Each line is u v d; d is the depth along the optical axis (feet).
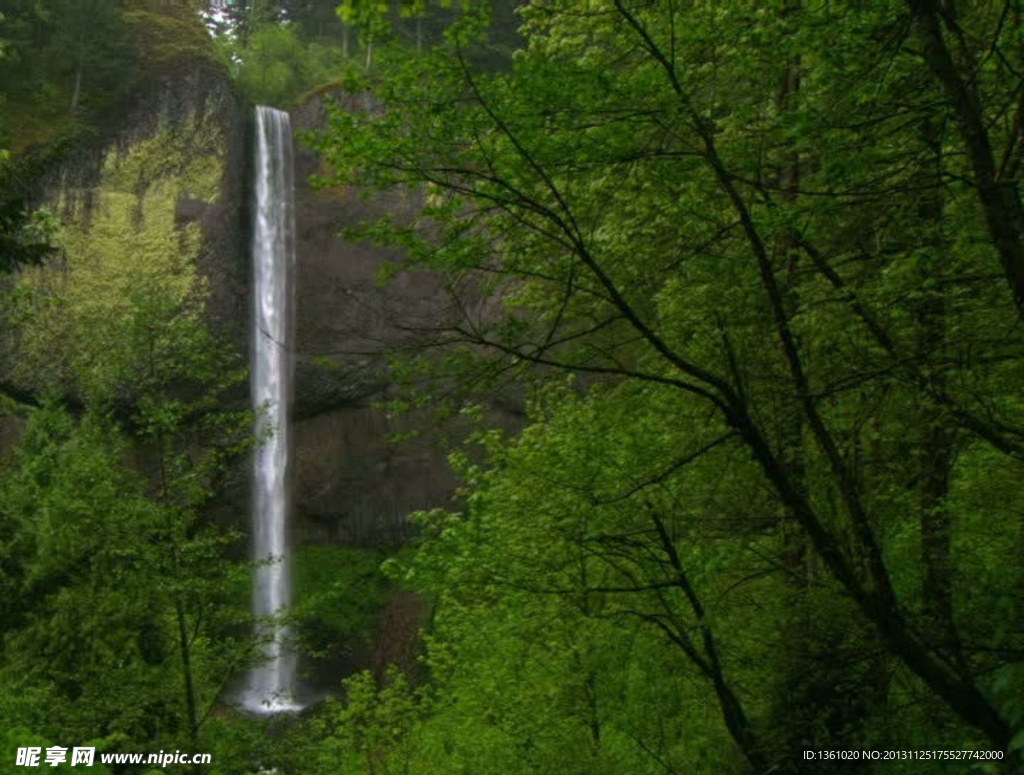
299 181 154.30
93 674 46.42
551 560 34.17
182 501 49.34
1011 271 21.11
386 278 25.45
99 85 143.13
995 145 25.55
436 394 26.03
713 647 32.40
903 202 25.22
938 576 28.63
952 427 25.77
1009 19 24.57
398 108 23.48
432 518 39.78
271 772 47.85
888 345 26.55
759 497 31.86
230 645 48.91
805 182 26.18
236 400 143.74
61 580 55.21
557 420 37.17
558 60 25.41
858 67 23.77
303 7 222.48
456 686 49.93
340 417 153.79
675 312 29.32
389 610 143.02
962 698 23.26
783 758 29.53
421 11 22.38
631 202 26.86
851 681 29.66
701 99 26.58
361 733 53.26
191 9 155.63
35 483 62.59
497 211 25.18
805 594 30.35
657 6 25.07
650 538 33.47
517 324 25.61
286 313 149.79
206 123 145.38
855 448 29.45
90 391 57.52
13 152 133.59
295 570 148.56
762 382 28.96
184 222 141.38
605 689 41.32
